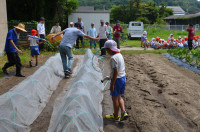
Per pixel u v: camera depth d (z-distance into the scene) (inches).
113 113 161.3
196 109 178.7
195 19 1582.2
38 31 438.9
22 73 292.2
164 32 1130.7
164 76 274.4
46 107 187.8
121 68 148.6
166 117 163.3
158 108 180.2
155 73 290.8
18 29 253.6
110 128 150.6
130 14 1865.2
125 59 403.2
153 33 1084.5
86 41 617.3
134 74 288.5
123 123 157.8
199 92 217.2
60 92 224.1
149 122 154.5
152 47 594.2
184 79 262.2
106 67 330.0
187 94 211.2
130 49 553.9
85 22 832.9
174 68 330.3
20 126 146.6
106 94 216.4
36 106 182.4
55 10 776.9
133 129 148.9
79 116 134.3
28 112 167.2
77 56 424.8
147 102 191.5
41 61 371.9
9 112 149.3
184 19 1702.8
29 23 530.9
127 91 219.3
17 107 158.6
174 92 215.5
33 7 739.4
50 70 256.5
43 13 747.4
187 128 150.3
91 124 136.8
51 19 770.8
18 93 171.2
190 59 351.6
